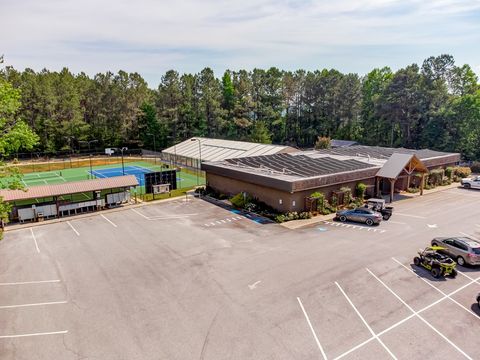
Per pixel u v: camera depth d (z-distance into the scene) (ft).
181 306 55.98
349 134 300.81
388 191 138.00
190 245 83.56
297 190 102.63
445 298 57.36
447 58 240.53
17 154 260.83
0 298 60.03
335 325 50.06
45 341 47.91
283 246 81.30
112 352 45.27
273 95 329.93
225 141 217.56
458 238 73.77
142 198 135.64
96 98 304.91
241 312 53.83
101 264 73.72
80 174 205.26
